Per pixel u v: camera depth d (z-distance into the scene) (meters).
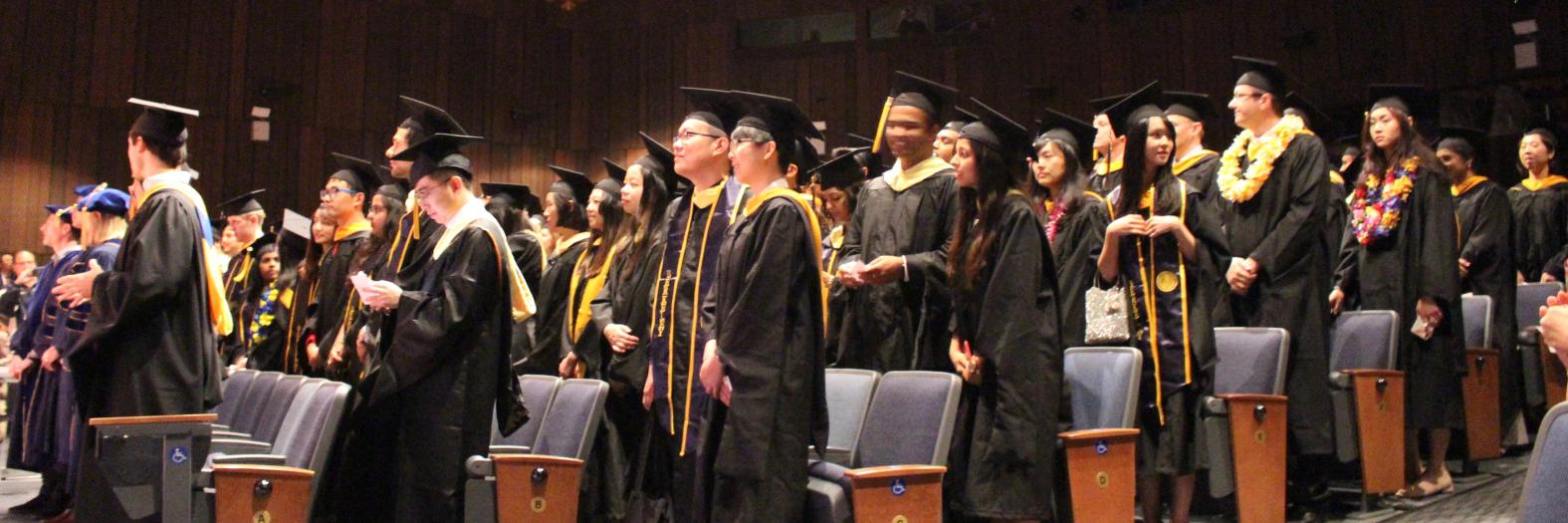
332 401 3.88
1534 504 1.75
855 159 5.16
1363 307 5.18
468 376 4.06
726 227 3.78
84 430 4.00
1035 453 3.50
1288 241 4.63
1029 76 13.19
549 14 15.22
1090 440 3.57
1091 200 4.26
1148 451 3.97
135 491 3.51
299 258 6.72
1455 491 4.88
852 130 14.07
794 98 14.41
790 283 3.41
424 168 4.21
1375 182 5.21
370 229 6.07
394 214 5.54
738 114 3.92
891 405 3.66
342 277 5.97
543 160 15.03
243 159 13.54
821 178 5.19
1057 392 3.60
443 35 14.66
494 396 4.12
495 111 14.84
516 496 3.90
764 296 3.37
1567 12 9.66
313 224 6.22
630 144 15.12
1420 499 4.77
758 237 3.45
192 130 13.34
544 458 3.94
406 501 3.97
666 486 3.99
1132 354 3.78
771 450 3.28
